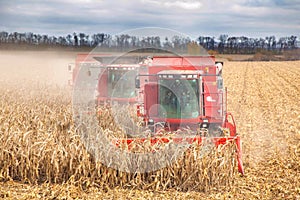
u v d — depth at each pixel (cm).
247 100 2370
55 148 917
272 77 3966
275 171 1016
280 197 852
